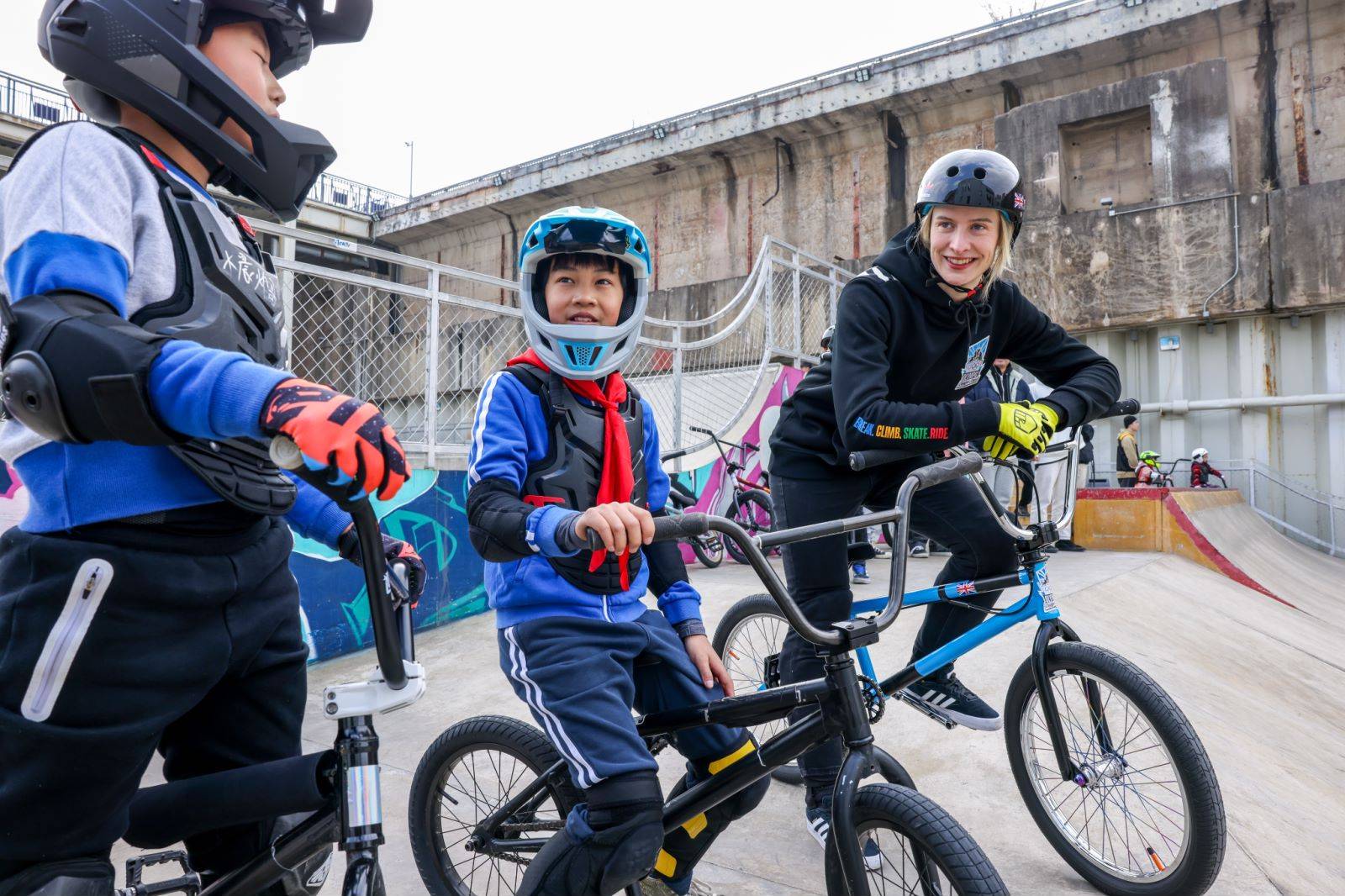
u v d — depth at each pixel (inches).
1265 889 78.4
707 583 227.8
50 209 34.4
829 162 692.1
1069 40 569.0
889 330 85.7
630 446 67.1
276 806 40.7
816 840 88.5
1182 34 546.3
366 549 34.5
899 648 148.4
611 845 54.9
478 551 55.6
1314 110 519.5
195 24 39.0
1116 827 84.4
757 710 59.7
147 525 36.9
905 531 59.4
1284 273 498.6
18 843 35.5
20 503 137.0
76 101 42.5
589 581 61.7
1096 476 560.7
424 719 136.2
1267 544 397.1
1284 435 512.1
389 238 920.3
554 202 827.4
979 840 89.7
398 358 215.6
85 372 30.3
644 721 64.8
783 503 95.1
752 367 361.4
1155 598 219.8
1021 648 146.6
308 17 46.3
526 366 64.3
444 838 82.4
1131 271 538.3
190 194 40.4
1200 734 118.9
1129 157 565.0
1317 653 208.8
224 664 40.7
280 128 41.9
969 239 82.9
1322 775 119.0
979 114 628.7
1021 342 97.7
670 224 770.8
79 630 34.9
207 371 30.5
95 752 35.7
